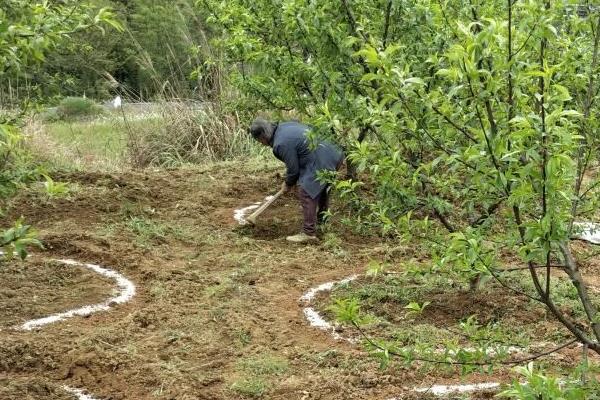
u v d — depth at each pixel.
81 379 5.07
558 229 3.15
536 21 3.47
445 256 3.56
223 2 8.16
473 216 5.83
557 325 5.88
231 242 8.39
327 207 8.72
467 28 3.32
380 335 5.73
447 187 5.12
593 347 3.78
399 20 5.84
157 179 11.02
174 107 14.40
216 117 14.05
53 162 12.16
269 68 7.17
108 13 3.56
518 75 3.30
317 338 5.79
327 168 8.27
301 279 7.20
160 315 6.14
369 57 3.40
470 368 3.79
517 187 3.25
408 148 4.82
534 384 2.86
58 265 7.22
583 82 4.51
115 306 6.41
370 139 7.25
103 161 13.52
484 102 3.38
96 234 8.27
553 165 2.98
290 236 8.54
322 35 5.66
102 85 20.39
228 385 4.98
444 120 3.69
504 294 6.43
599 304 6.31
